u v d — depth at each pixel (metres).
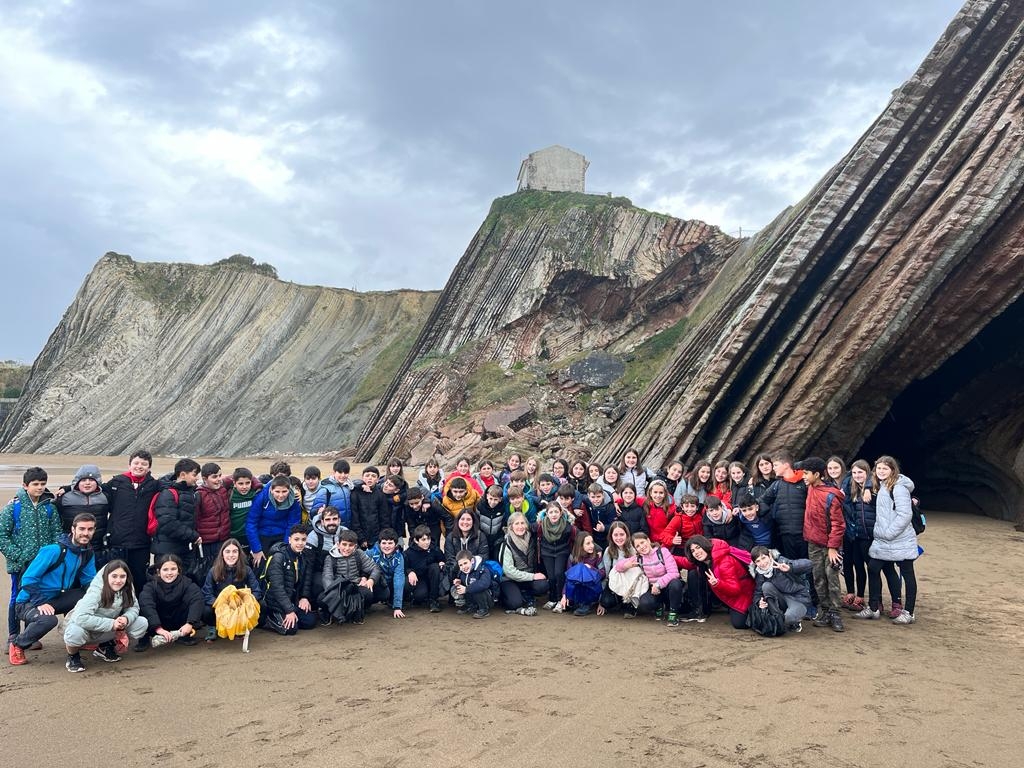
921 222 14.70
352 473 30.86
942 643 6.82
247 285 57.53
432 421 37.22
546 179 49.84
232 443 48.56
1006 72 14.12
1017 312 15.68
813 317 16.64
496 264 43.00
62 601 6.45
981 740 4.45
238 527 7.86
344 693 5.37
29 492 6.53
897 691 5.40
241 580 7.06
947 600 8.65
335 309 58.12
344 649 6.68
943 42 15.42
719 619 7.91
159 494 7.16
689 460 18.17
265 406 51.25
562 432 31.75
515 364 39.19
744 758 4.18
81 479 6.95
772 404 16.94
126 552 7.02
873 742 4.42
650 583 7.88
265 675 5.86
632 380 34.09
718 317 21.62
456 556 8.20
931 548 12.16
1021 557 11.35
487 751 4.28
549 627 7.58
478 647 6.74
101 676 5.83
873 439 20.00
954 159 14.70
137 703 5.16
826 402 15.98
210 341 54.88
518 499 8.88
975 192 13.88
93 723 4.76
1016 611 8.08
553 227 41.62
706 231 39.22
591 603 8.25
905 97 15.96
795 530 7.73
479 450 30.03
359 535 8.61
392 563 8.19
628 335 38.81
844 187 16.62
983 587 9.33
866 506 7.85
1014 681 5.64
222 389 52.22
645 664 6.13
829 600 7.46
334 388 51.59
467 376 38.94
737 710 4.98
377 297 59.31
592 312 40.25
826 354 15.94
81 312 57.81
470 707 5.04
